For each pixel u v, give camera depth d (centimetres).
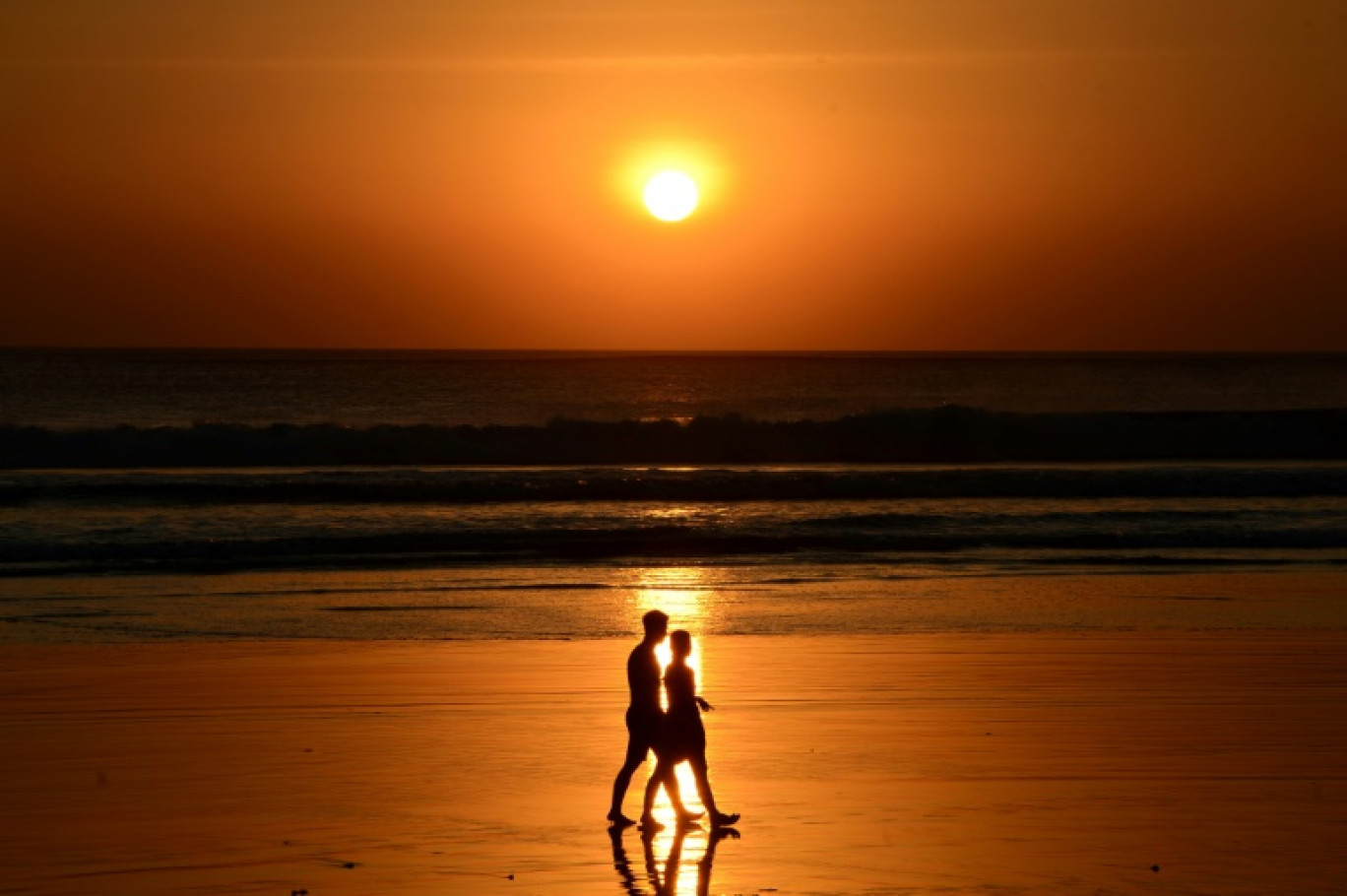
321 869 2753
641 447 15525
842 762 3650
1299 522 9662
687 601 6644
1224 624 6000
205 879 2680
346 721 4159
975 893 2606
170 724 4109
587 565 7906
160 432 14525
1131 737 3934
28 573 7538
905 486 11469
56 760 3653
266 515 9906
